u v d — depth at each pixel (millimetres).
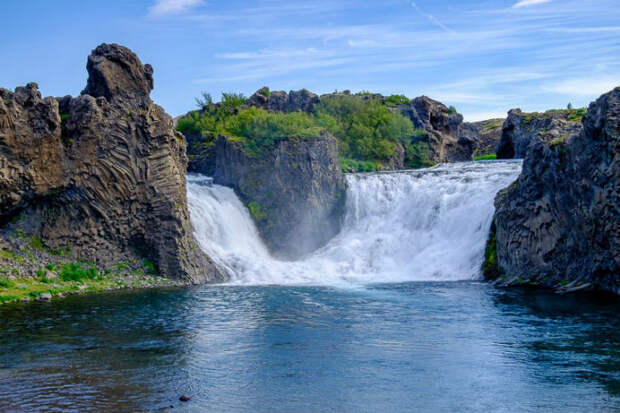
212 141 62469
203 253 43875
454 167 62812
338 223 54406
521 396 16703
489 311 28797
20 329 24688
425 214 50000
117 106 40094
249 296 34000
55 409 15484
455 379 18219
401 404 16156
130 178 39875
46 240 37688
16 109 35844
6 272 34312
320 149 53531
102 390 17047
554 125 41031
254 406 15938
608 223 32469
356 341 22906
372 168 71062
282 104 78562
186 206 42688
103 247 39438
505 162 61500
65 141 38219
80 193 38438
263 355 20938
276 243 51156
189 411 15516
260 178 51875
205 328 25172
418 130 79000
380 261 47781
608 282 33750
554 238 37125
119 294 34594
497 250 41125
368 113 77438
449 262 44688
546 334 23812
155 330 24703
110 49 40656
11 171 35594
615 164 31812
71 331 24406
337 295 34312
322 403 16203
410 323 26094
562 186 36219
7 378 18062
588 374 18578
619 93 32281
